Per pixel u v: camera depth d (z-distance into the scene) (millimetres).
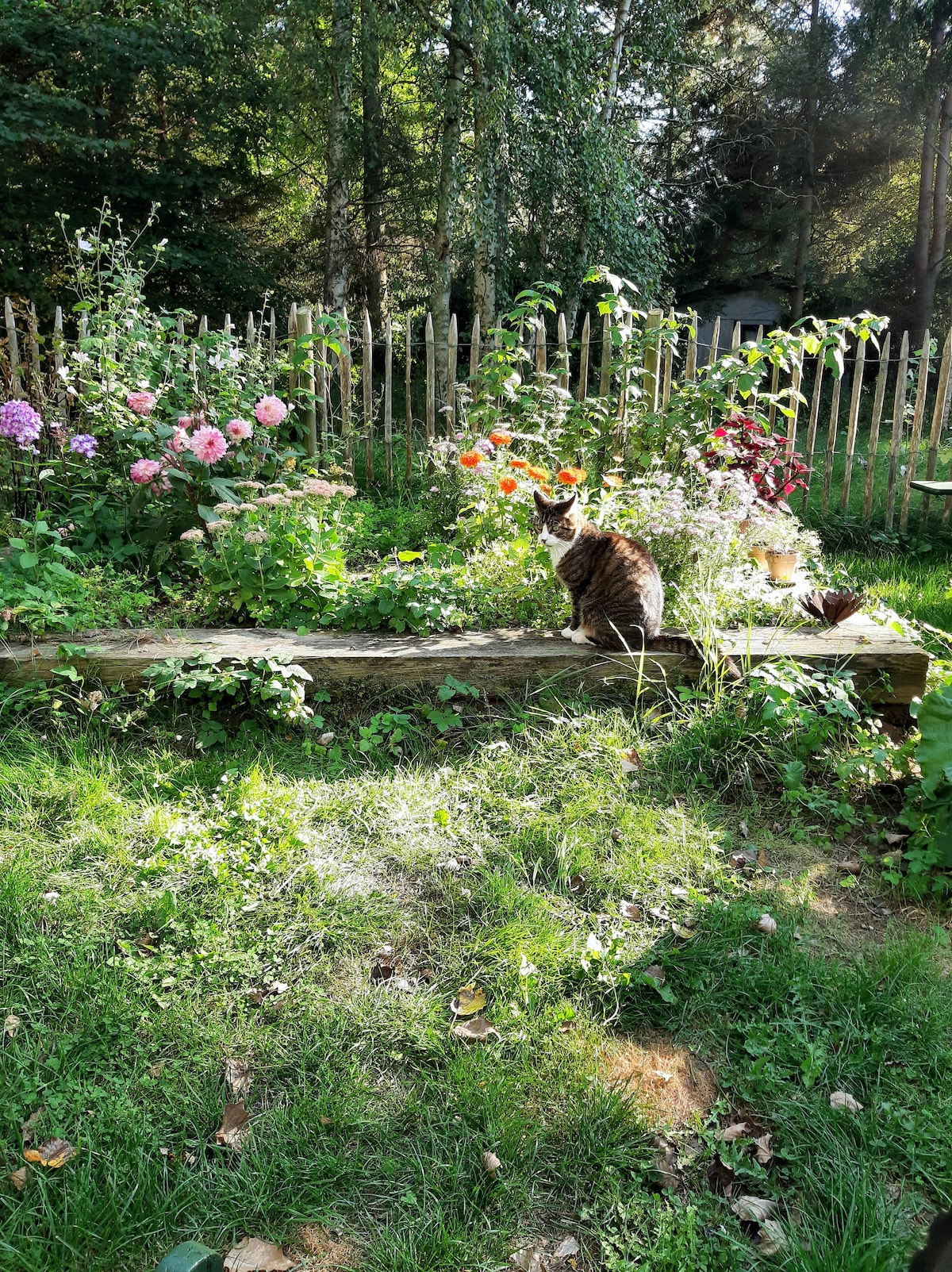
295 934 2838
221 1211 2055
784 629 4535
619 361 7062
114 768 3537
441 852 3221
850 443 7594
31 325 6930
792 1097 2385
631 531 5203
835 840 3488
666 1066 2486
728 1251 1979
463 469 6039
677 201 17781
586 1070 2420
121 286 6012
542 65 11125
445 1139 2234
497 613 4668
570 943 2818
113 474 5520
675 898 3070
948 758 3297
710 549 4875
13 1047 2381
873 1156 2223
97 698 3779
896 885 3215
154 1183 2084
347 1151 2197
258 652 4043
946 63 17016
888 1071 2461
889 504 7613
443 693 3973
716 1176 2184
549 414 6297
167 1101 2291
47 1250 1943
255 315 15273
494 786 3596
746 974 2746
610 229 11859
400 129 15789
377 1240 2018
